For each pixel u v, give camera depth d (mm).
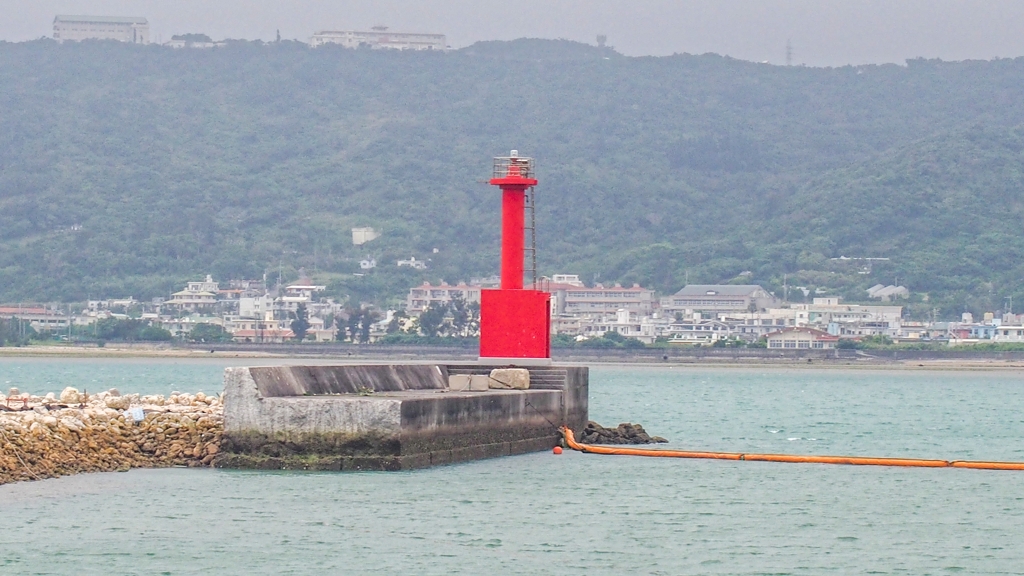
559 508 165875
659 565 139125
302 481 172250
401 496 166375
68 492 163500
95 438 179125
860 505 173625
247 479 173000
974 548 149000
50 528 146750
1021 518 166125
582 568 137250
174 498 161500
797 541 151375
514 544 146125
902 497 180125
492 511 161625
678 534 153625
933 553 146375
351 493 166875
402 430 176625
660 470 199625
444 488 173000
